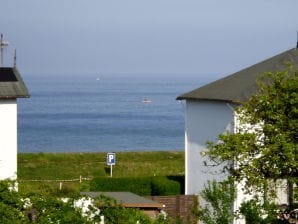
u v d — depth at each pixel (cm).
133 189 8788
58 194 7406
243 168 6019
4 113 8581
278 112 6038
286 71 6278
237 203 7206
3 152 8575
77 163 10775
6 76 8712
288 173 6012
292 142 5962
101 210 5606
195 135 8712
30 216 5584
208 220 5869
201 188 8562
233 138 6031
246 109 6325
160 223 5650
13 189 5566
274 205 5734
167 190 8750
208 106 8488
